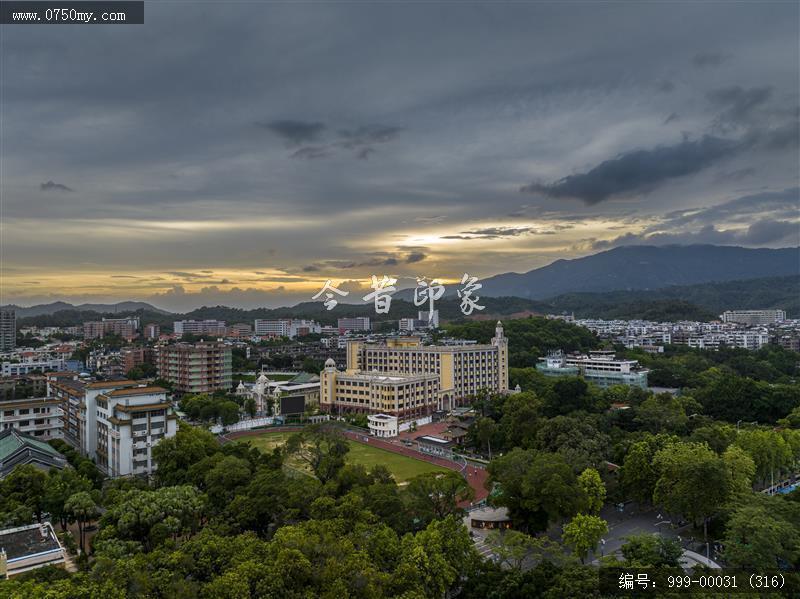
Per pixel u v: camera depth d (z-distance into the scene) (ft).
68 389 612.70
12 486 369.30
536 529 357.41
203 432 492.54
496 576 271.28
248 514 332.19
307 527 290.15
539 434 486.38
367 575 241.35
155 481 446.60
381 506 333.42
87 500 344.28
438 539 282.15
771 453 441.68
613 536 374.22
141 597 231.09
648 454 408.87
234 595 224.53
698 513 350.23
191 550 270.87
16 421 568.82
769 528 292.81
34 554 271.90
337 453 454.81
